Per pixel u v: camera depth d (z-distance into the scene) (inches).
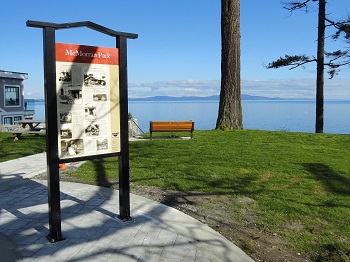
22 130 583.5
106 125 173.2
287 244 163.3
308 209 204.8
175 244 156.6
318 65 738.2
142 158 344.8
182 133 547.8
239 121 583.2
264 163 318.7
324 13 726.5
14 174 293.7
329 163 320.2
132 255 145.1
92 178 277.3
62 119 157.3
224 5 557.3
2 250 148.1
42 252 146.9
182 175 281.6
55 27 149.7
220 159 336.2
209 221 190.2
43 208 204.4
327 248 158.9
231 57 566.3
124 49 177.9
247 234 174.1
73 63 159.2
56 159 155.9
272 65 819.4
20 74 1317.7
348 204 213.5
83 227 175.0
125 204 183.6
